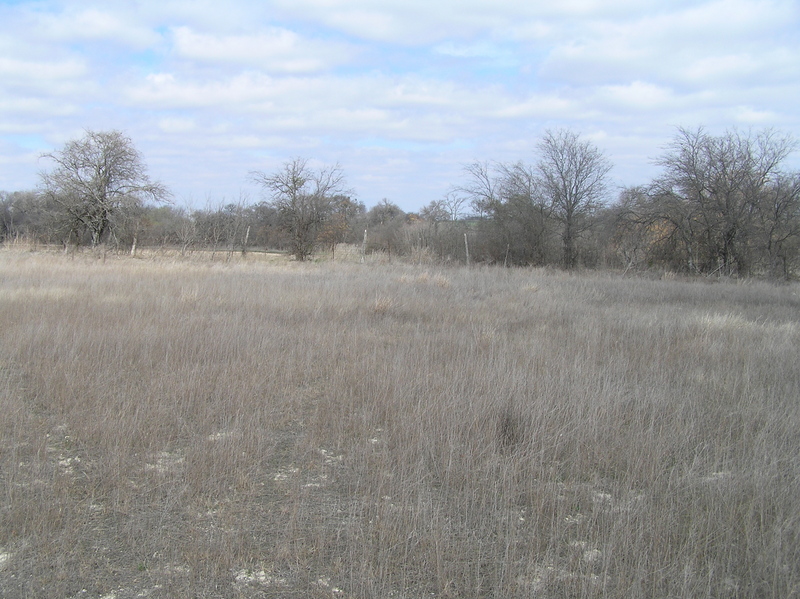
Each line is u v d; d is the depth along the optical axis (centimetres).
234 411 546
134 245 3072
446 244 3166
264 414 536
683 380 689
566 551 342
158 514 367
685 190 2706
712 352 810
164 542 337
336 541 343
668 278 2442
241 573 311
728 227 2602
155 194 3158
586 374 669
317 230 3228
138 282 1401
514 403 551
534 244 2970
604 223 2914
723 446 487
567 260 2980
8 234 3666
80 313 948
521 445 477
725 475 433
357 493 406
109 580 302
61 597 286
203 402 557
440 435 488
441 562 320
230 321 938
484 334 889
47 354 697
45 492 383
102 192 3031
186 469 418
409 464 442
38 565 310
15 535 339
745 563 327
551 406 555
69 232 3106
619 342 879
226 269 1994
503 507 388
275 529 356
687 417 553
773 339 895
